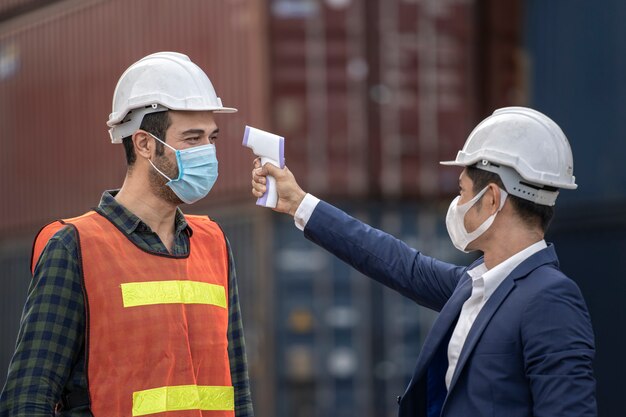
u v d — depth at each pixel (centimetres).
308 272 1302
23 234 1680
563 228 1230
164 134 334
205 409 333
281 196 384
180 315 331
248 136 382
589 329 306
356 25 1355
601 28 1229
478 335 315
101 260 323
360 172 1345
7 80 1712
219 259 356
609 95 1213
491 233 329
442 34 1370
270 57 1338
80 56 1587
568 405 292
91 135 1561
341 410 1296
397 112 1358
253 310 1300
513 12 1332
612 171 1200
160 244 338
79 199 1579
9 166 1714
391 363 1309
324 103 1344
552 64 1286
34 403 310
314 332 1296
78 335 320
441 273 370
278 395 1285
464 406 316
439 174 1363
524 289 315
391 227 1345
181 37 1436
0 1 1717
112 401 316
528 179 321
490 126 329
